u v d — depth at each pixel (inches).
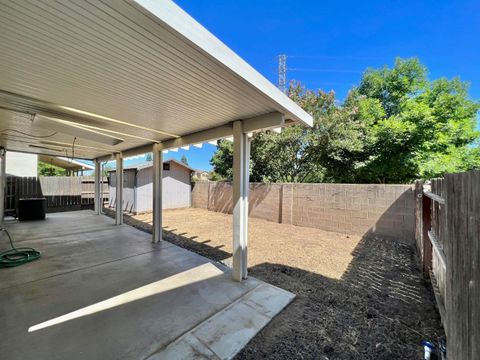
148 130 168.9
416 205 190.1
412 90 439.8
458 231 54.7
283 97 104.3
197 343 80.2
